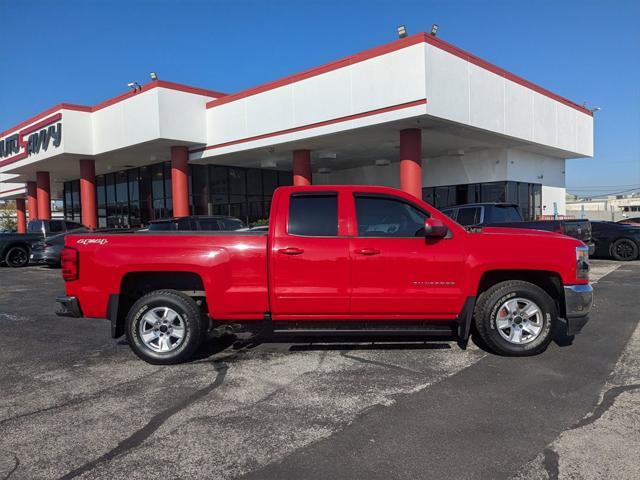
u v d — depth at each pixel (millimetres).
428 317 5297
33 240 18516
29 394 4578
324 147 20453
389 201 5363
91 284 5379
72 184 36062
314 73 17297
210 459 3326
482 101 16969
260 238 5258
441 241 5234
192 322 5320
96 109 23219
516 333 5379
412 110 14727
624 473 3055
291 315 5297
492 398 4266
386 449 3414
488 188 23078
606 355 5418
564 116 23062
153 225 13430
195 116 20938
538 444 3443
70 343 6445
